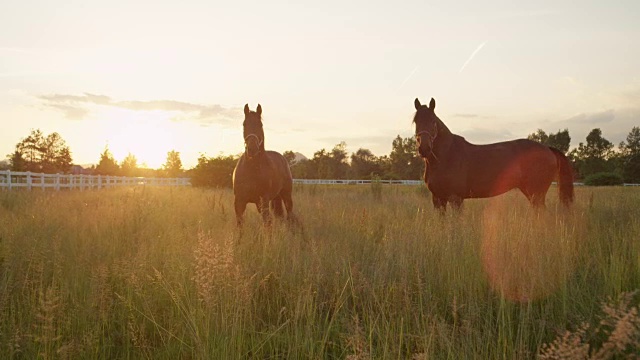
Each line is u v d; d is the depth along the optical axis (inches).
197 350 116.8
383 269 171.3
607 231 237.0
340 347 129.5
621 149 3024.1
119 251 208.7
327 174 3019.2
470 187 339.3
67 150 2544.3
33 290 147.4
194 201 475.5
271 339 133.2
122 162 2529.5
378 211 355.3
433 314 142.6
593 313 135.1
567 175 358.9
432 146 326.0
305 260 177.3
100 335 134.8
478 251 187.9
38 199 438.9
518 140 362.3
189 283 155.2
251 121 293.4
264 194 299.4
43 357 116.1
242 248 204.5
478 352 116.6
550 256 173.6
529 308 133.6
